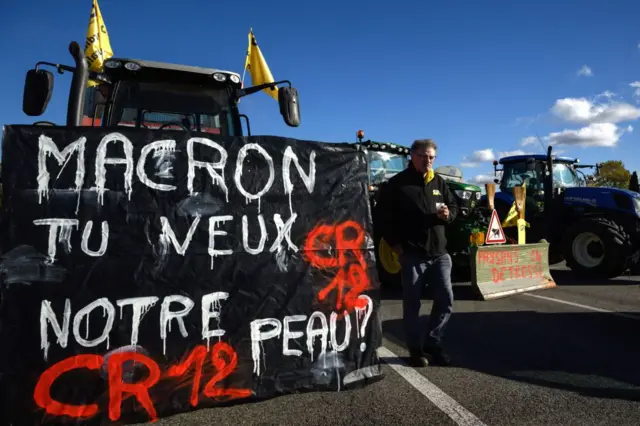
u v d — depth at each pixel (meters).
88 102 4.84
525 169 9.23
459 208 7.04
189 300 2.53
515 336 4.30
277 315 2.71
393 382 3.14
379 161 7.98
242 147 2.76
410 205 3.40
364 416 2.62
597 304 5.70
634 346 3.95
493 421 2.56
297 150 2.90
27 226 2.31
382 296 6.65
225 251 2.64
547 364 3.51
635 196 7.81
